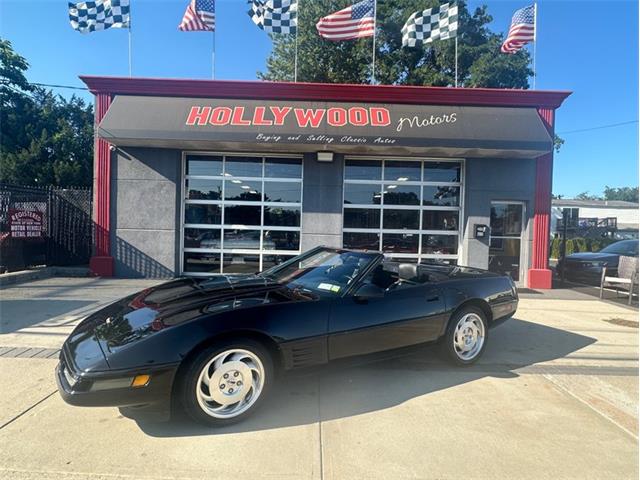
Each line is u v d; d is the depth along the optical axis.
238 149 9.88
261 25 11.01
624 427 3.23
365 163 10.35
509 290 5.04
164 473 2.54
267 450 2.81
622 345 5.49
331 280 4.10
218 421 3.08
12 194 9.80
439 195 10.47
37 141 23.92
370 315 3.84
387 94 9.74
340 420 3.27
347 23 11.14
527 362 4.77
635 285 9.04
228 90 9.67
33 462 2.61
